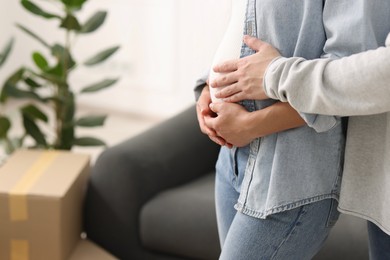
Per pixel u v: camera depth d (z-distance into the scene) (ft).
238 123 3.39
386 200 3.21
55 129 7.57
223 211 3.98
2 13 11.73
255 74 3.26
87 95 11.85
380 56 2.76
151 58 10.80
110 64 11.28
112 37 11.05
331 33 3.14
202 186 6.42
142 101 11.28
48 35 11.69
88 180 6.55
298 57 3.14
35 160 6.51
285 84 3.05
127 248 6.26
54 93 7.52
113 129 11.08
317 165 3.28
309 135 3.27
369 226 3.67
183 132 6.78
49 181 5.98
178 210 5.94
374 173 3.26
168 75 10.72
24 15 11.77
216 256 5.81
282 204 3.25
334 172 3.32
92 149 10.23
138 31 10.73
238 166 3.64
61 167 6.35
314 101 2.99
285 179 3.26
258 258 3.44
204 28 9.78
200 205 5.92
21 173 6.15
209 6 9.53
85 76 11.59
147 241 6.09
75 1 6.84
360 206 3.33
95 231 6.41
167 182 6.41
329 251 5.34
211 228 5.76
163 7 10.23
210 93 3.96
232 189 3.86
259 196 3.38
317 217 3.39
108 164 6.23
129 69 11.13
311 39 3.21
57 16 7.00
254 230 3.40
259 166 3.38
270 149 3.35
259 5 3.33
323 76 2.96
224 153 3.86
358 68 2.83
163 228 5.97
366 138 3.25
